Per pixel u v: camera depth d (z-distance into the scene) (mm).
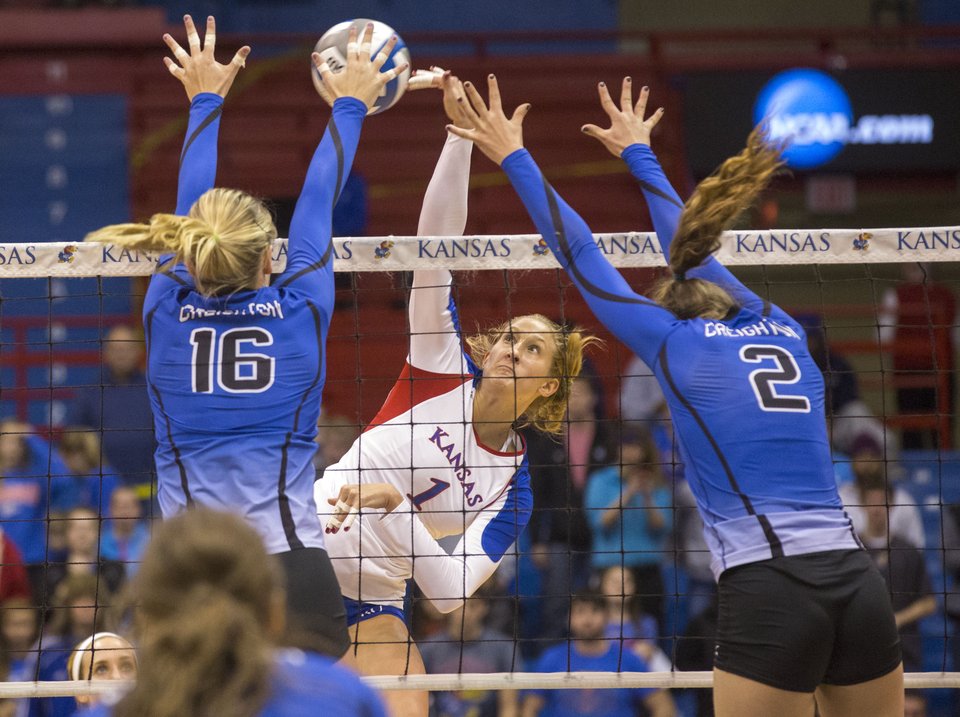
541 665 25688
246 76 49625
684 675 15234
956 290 48531
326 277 13125
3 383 42594
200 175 13664
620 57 49156
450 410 15891
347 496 13953
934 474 37844
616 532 29297
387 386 40156
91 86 49281
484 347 17109
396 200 48344
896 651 12031
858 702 12062
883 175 47844
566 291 41531
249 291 12688
